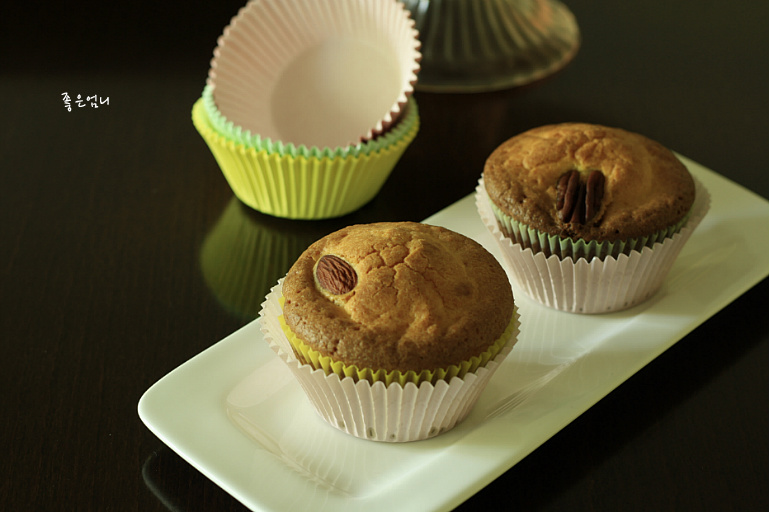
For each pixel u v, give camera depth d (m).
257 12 0.57
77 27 0.67
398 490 0.45
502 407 0.49
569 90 0.64
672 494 0.47
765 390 0.50
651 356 0.50
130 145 0.61
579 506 0.46
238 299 0.53
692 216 0.53
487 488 0.47
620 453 0.48
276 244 0.56
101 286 0.54
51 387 0.50
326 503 0.45
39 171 0.59
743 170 0.60
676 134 0.62
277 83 0.58
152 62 0.65
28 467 0.47
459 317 0.47
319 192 0.55
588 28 0.69
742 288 0.53
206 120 0.56
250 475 0.46
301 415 0.48
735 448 0.48
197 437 0.47
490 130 0.62
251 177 0.55
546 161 0.53
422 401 0.46
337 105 0.58
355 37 0.58
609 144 0.53
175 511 0.46
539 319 0.53
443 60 0.65
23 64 0.64
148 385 0.50
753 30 0.69
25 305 0.53
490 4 0.66
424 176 0.59
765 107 0.64
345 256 0.48
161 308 0.53
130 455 0.48
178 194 0.58
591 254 0.51
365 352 0.46
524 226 0.52
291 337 0.47
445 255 0.48
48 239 0.56
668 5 0.71
